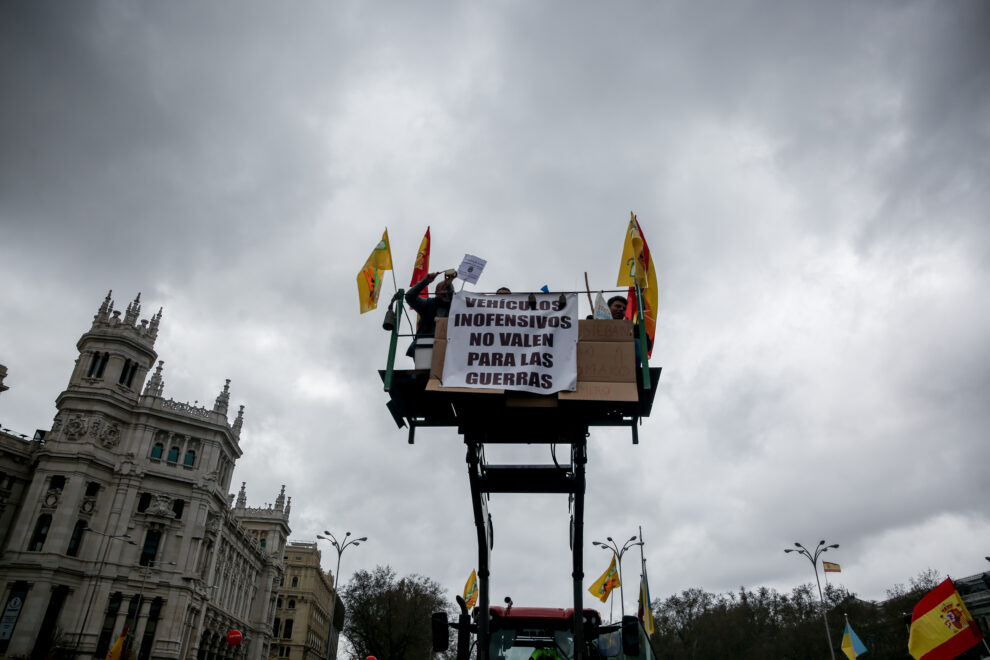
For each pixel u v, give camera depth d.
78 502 59.69
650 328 7.21
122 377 67.44
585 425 7.14
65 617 56.44
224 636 76.94
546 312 6.89
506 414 7.12
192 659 65.19
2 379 68.00
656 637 94.62
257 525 100.38
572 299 6.94
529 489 8.58
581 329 6.79
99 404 63.50
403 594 84.00
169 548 64.06
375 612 83.00
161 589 61.97
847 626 35.19
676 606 97.12
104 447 63.44
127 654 56.22
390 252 8.09
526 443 8.04
